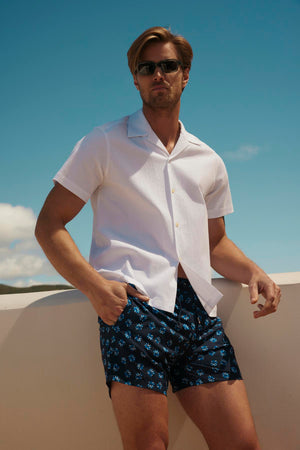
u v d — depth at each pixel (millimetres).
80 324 1708
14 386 1675
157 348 1369
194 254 1565
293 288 1833
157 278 1464
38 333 1699
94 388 1696
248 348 1821
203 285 1527
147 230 1534
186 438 1722
